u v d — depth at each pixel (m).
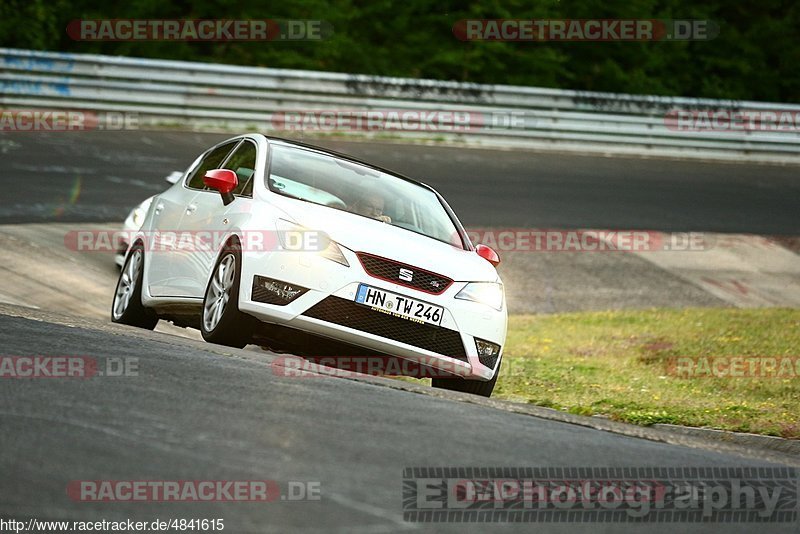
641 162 89.12
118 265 45.03
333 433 16.45
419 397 21.31
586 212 69.62
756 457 20.92
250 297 25.64
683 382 35.84
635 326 48.81
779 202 80.94
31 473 12.81
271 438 15.59
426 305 26.20
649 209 73.06
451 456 16.00
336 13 105.50
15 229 47.31
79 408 16.31
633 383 34.50
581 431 20.14
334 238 26.06
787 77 127.69
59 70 73.44
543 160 83.81
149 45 99.44
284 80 80.56
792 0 131.25
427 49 110.06
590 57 117.69
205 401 17.70
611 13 116.31
